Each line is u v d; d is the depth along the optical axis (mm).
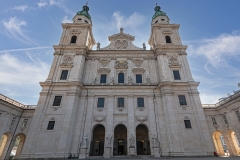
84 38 38219
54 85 30875
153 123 28625
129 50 37594
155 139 26672
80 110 29734
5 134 29828
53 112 28375
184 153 25078
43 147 25422
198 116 28266
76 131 27781
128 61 36406
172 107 28609
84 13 44844
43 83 30781
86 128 28188
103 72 34812
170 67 33719
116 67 35281
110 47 39594
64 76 32625
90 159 22688
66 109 28141
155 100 30703
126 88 31766
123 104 30609
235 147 29625
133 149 26094
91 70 35188
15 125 31031
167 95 29703
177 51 36250
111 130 27797
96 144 30828
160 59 34594
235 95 28359
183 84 31047
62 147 24984
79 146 26609
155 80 34000
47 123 27453
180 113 28594
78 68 33062
